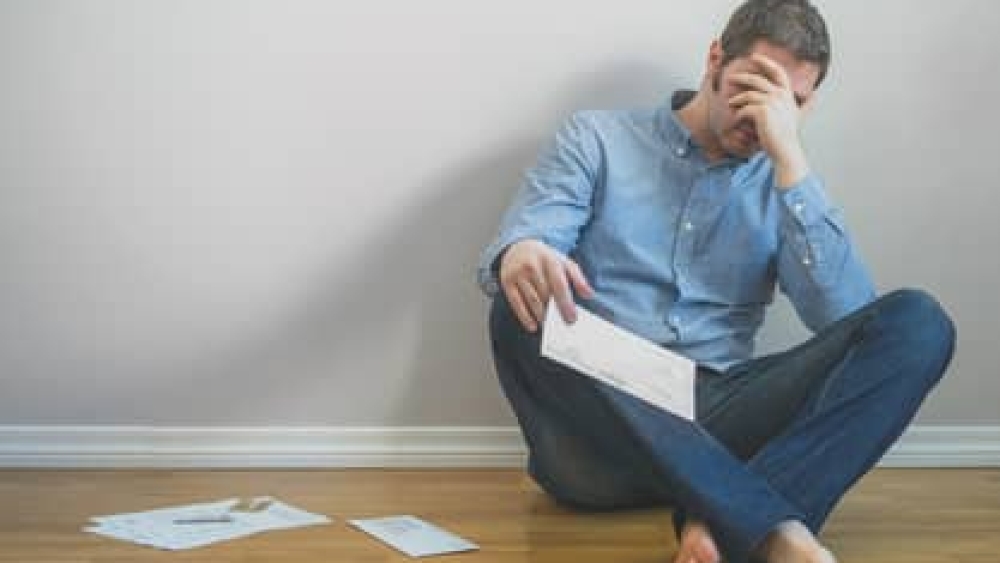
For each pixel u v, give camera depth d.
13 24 2.11
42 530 1.79
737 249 2.00
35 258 2.18
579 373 1.72
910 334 1.65
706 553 1.54
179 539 1.76
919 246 2.33
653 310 1.99
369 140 2.21
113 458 2.23
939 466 2.38
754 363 1.88
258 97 2.17
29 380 2.21
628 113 2.07
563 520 1.95
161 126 2.16
